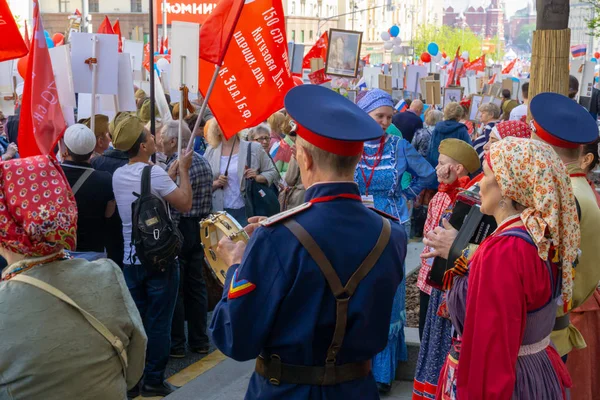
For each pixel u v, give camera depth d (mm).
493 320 2543
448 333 3920
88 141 4637
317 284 2324
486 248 2631
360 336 2410
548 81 4949
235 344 2328
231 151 6527
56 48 5535
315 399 2395
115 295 2547
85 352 2422
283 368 2406
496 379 2533
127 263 4844
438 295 3965
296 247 2318
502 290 2547
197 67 5020
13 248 2408
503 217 2709
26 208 2377
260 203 6414
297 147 2498
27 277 2408
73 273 2482
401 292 4773
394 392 4824
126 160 5148
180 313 5844
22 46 5512
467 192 3316
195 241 5766
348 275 2369
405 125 10086
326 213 2391
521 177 2609
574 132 3262
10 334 2344
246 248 2361
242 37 5340
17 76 10242
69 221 2439
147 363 4992
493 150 2693
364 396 2459
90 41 5527
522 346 2672
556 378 2740
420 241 8898
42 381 2365
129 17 61406
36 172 2406
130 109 5996
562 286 2672
